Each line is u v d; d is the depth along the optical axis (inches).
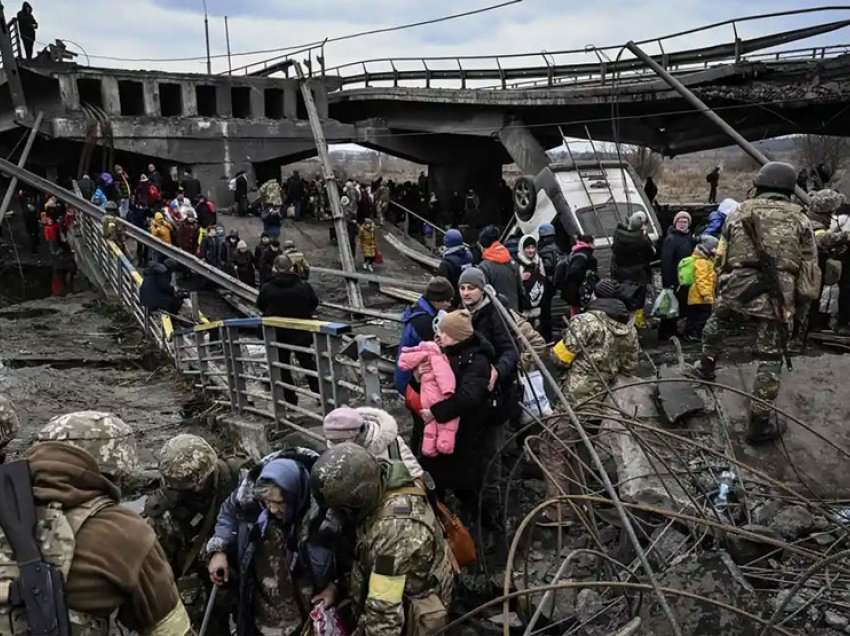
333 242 925.8
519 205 583.2
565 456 189.8
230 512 132.7
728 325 219.5
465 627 162.9
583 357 199.6
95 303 571.5
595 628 148.6
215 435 291.1
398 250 898.1
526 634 117.4
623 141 872.9
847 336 298.5
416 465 130.2
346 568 121.3
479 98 991.6
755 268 200.4
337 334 217.2
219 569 130.3
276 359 263.6
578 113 869.2
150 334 452.8
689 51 708.0
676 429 211.9
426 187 1261.1
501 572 177.9
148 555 73.8
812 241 197.9
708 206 918.4
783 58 650.2
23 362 414.0
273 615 127.2
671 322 347.9
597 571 163.2
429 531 114.6
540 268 359.3
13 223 970.7
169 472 131.2
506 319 163.2
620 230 348.2
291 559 120.0
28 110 951.0
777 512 178.5
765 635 107.0
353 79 1256.8
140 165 1134.4
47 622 65.4
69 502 70.5
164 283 447.8
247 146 1120.2
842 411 218.2
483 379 166.7
